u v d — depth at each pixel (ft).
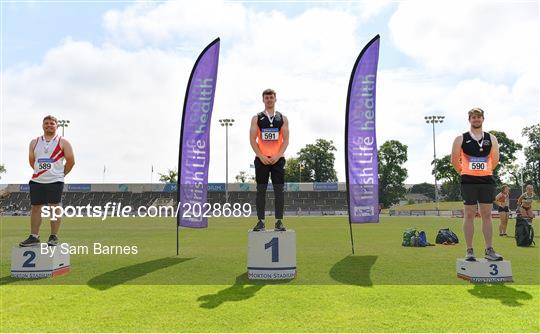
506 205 51.78
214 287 18.22
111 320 13.01
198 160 33.32
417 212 189.26
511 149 264.11
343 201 267.59
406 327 12.16
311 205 264.11
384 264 25.70
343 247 37.50
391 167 289.94
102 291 17.42
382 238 49.21
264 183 22.03
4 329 12.16
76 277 21.06
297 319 13.02
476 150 21.17
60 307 14.67
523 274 21.53
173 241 44.93
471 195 20.77
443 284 18.83
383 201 288.71
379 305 14.74
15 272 20.83
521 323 12.53
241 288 17.93
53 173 22.61
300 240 46.29
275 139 22.34
